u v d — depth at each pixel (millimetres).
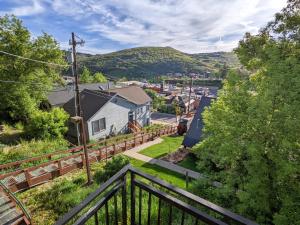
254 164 7375
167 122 40719
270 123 7258
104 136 26375
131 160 18375
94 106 25688
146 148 21656
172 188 2521
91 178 13477
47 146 18766
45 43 25828
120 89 32625
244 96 8422
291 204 6594
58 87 36250
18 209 9258
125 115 29234
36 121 20703
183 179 14984
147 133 25516
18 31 24109
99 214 7172
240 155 8336
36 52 25172
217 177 9602
